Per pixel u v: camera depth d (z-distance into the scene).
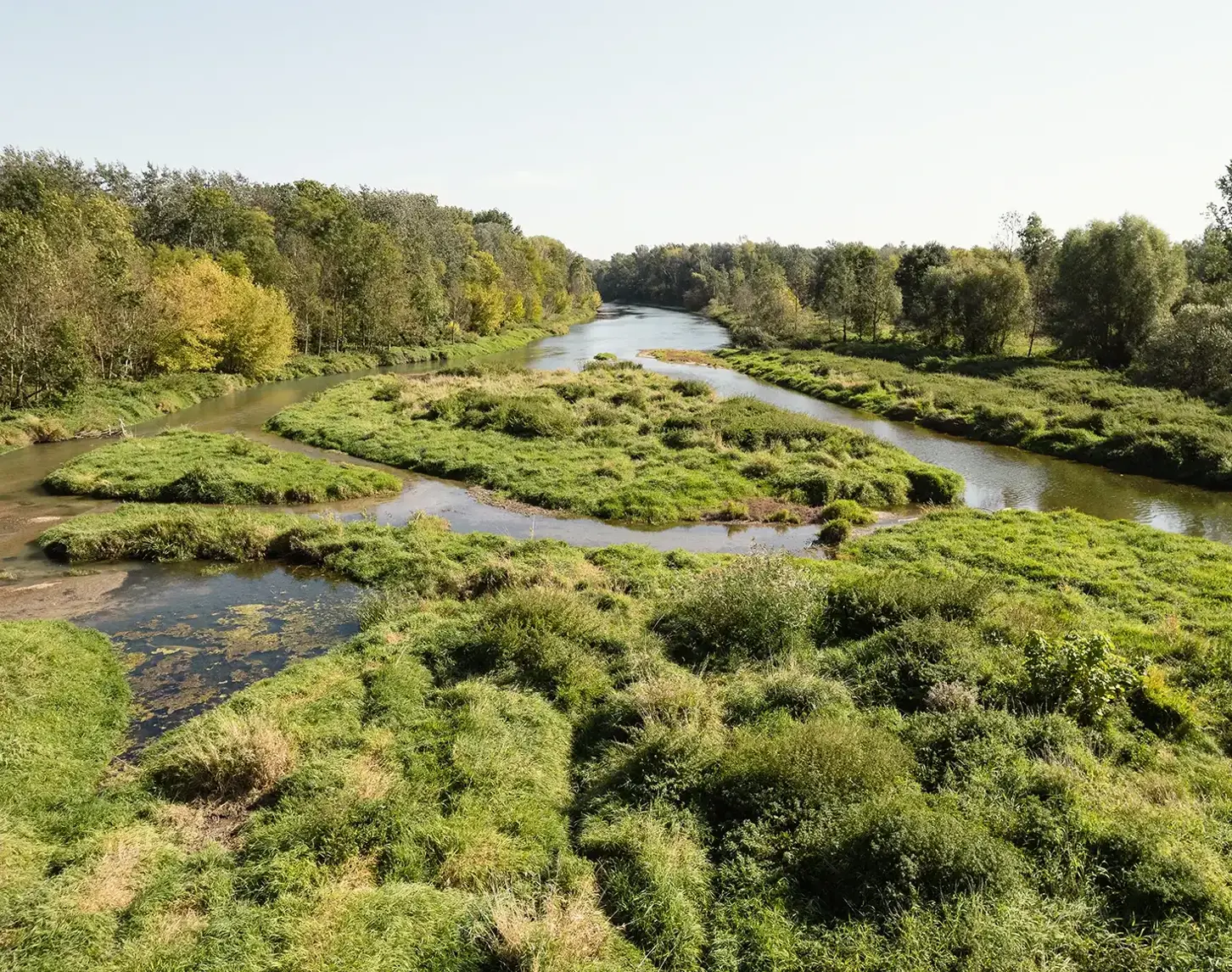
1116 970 6.46
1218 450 29.38
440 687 12.79
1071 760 9.71
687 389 45.88
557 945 7.09
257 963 7.14
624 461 30.62
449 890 8.12
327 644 15.14
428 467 30.70
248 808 9.91
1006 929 6.78
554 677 12.79
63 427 34.28
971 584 15.20
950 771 9.58
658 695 11.52
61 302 37.41
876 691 11.98
